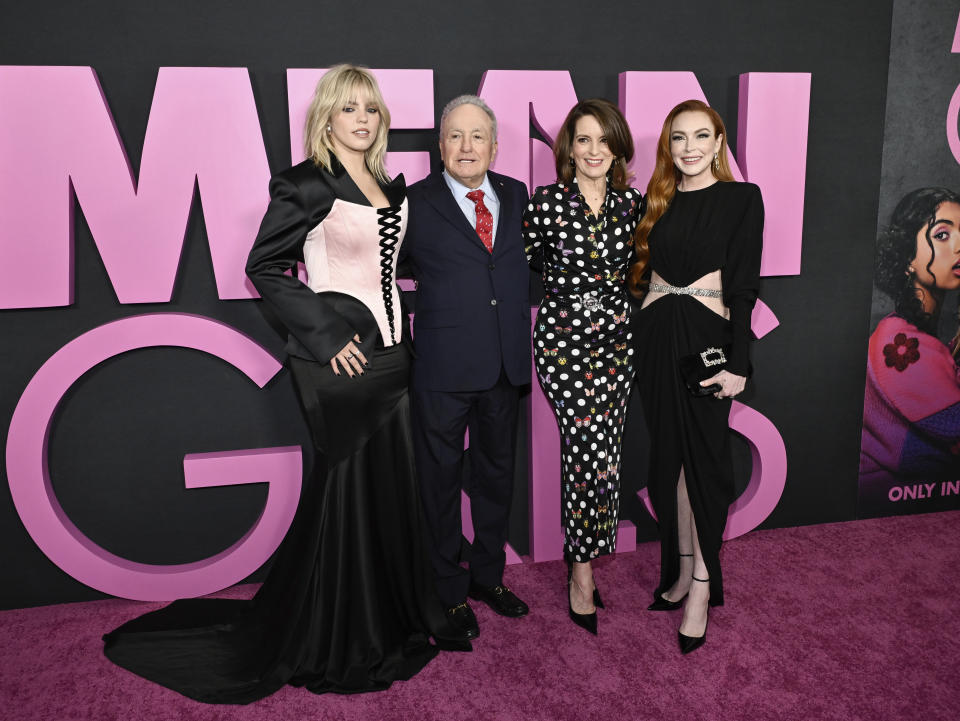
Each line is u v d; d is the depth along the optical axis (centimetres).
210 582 252
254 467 251
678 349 215
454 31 249
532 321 266
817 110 280
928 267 298
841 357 298
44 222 226
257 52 237
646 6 261
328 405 202
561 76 252
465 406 222
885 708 189
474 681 204
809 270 290
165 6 230
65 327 241
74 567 244
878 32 279
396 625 220
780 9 271
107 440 250
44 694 201
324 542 204
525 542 285
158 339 238
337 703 196
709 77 271
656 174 219
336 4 240
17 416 232
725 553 279
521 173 256
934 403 308
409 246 216
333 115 192
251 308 252
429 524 231
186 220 235
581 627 231
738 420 281
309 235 197
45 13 223
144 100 234
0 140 220
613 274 220
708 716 187
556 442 269
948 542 285
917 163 291
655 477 227
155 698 199
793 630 225
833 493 307
